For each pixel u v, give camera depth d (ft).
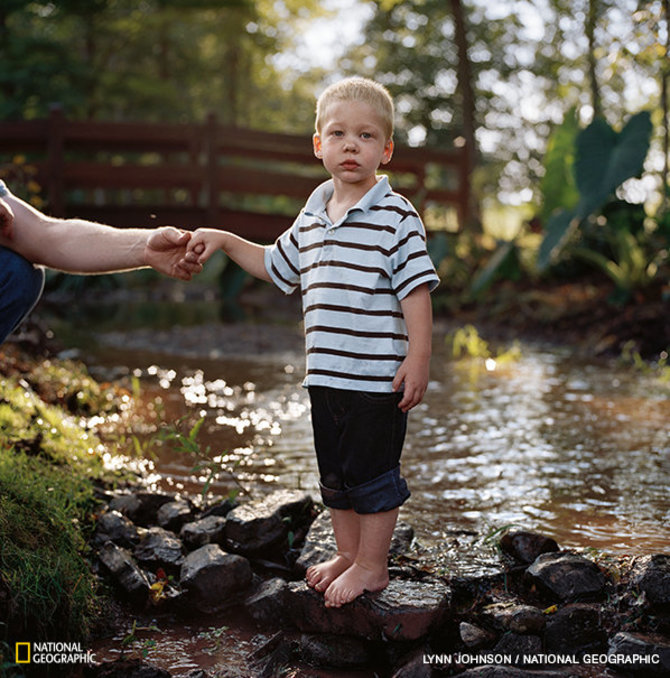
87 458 10.77
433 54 76.79
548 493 10.40
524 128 82.94
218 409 15.23
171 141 35.86
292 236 7.17
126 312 33.01
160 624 7.19
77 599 6.77
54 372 15.58
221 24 79.56
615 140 27.02
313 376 6.66
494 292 33.50
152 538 8.12
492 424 14.30
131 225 35.76
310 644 6.60
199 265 7.29
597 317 26.68
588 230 32.83
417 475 11.20
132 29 71.51
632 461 11.91
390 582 6.89
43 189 35.01
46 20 68.49
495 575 7.38
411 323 6.54
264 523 8.15
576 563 7.17
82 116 70.74
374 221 6.58
